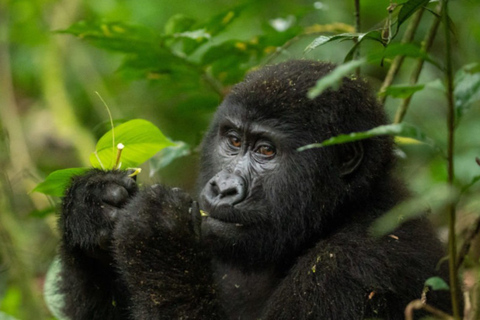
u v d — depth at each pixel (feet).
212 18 36.22
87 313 30.40
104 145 27.66
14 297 33.76
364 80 31.30
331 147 28.58
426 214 29.99
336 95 28.81
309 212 28.81
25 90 65.67
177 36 34.55
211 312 26.07
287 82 29.01
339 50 54.34
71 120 56.44
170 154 35.40
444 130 50.88
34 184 48.14
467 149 48.21
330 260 26.71
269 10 59.72
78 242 28.14
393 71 34.12
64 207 28.55
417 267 26.58
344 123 28.68
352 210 29.22
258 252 29.22
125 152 28.50
